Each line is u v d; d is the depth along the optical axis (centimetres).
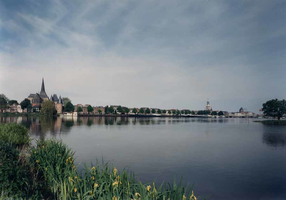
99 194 664
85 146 2586
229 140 3506
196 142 3212
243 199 1074
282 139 3697
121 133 4344
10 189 623
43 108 13475
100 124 7244
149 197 624
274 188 1225
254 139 3694
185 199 634
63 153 1129
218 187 1243
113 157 1992
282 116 12862
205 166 1714
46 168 920
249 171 1587
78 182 742
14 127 2198
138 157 2012
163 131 5069
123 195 665
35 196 703
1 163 687
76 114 15962
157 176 1424
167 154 2194
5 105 14062
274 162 1884
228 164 1797
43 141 1481
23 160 994
